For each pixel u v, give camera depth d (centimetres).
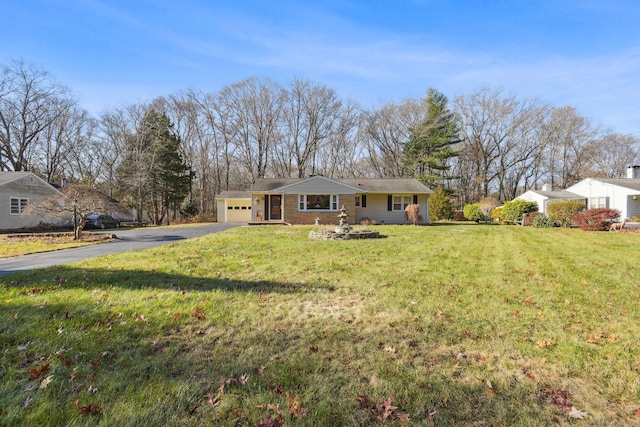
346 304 437
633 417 212
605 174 3806
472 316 393
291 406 220
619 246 1038
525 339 328
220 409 215
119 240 1350
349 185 2208
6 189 1978
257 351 300
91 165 3447
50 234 1628
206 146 3781
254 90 3641
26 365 267
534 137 3744
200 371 264
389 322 373
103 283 535
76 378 249
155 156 3014
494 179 4138
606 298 467
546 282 561
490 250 941
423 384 248
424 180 3500
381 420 207
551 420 209
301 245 1040
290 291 496
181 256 824
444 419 209
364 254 860
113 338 320
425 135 3422
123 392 231
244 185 3925
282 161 3869
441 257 815
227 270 651
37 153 3080
